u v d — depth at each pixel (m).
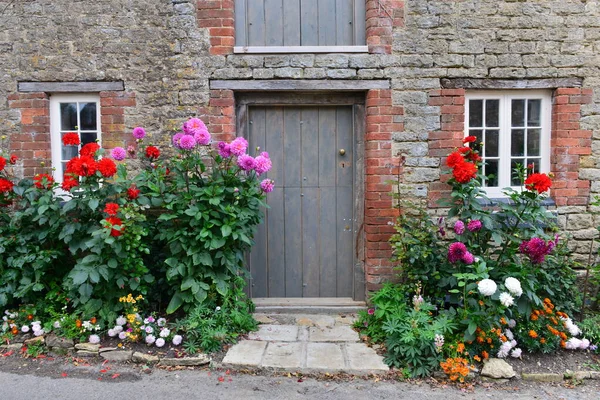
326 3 4.55
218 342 3.69
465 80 4.47
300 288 4.77
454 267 3.98
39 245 4.16
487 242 4.13
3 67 4.52
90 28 4.50
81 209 3.94
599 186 4.54
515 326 3.72
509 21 4.46
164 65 4.48
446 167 4.49
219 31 4.41
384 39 4.42
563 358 3.63
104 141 4.52
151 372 3.46
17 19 4.51
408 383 3.34
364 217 4.61
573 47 4.49
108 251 3.71
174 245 3.85
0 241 3.95
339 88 4.44
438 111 4.47
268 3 4.54
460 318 3.58
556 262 4.15
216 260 3.93
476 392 3.24
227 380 3.36
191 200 3.96
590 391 3.28
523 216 3.92
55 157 4.66
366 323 4.11
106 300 3.88
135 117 4.52
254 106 4.63
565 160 4.52
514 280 3.38
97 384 3.29
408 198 4.49
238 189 3.95
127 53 4.50
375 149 4.45
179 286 3.97
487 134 4.64
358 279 4.67
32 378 3.36
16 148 4.55
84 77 4.51
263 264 4.75
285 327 4.20
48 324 3.80
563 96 4.49
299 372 3.44
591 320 3.94
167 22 4.47
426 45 4.44
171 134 4.48
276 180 4.70
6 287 3.93
